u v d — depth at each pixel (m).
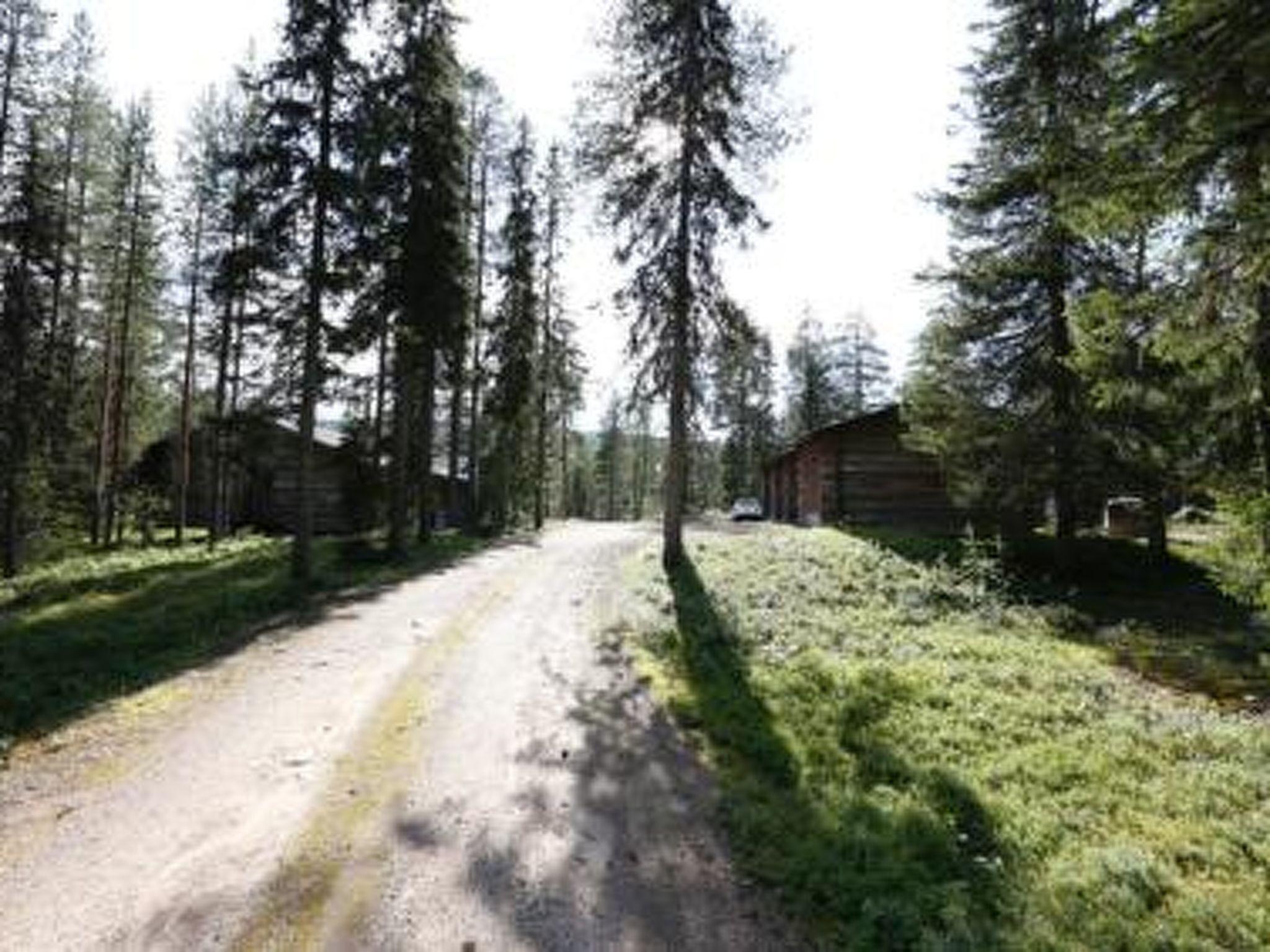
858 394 76.38
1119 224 7.98
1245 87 6.76
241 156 20.58
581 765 9.19
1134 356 8.82
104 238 35.31
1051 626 18.64
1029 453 21.92
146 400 39.56
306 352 20.73
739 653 13.70
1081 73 8.45
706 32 21.72
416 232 26.03
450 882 6.71
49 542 28.56
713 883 6.89
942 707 11.70
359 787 8.47
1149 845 8.07
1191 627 18.94
